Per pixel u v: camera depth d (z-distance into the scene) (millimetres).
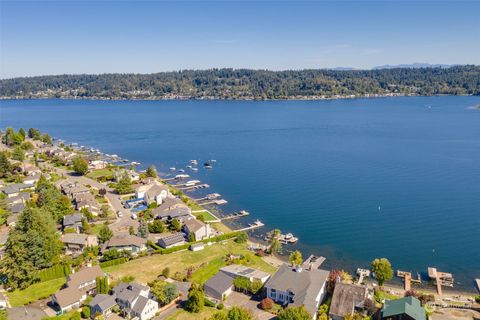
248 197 152875
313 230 120000
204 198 152250
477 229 116688
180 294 79750
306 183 168875
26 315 71875
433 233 115188
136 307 71938
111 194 152500
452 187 156250
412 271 95188
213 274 89875
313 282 78875
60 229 116062
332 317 70875
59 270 88750
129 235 104938
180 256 99500
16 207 128625
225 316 66875
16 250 83750
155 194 139625
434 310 74250
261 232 119750
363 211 133750
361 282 89562
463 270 95312
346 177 175750
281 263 98062
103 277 80250
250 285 81438
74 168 181125
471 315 72062
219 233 116375
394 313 67938
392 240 111625
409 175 175625
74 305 76688
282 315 66000
